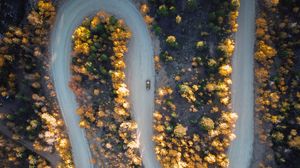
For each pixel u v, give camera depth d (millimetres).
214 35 85250
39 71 92438
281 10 83750
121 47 86125
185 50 86688
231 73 88688
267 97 85312
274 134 85188
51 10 87938
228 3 81812
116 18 89188
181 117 88125
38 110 92125
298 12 82500
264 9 85250
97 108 90562
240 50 88250
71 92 93375
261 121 87000
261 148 88688
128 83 90375
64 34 91562
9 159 95688
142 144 91938
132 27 89438
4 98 93438
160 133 88625
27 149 96938
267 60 85125
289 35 83562
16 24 91688
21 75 92625
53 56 92250
